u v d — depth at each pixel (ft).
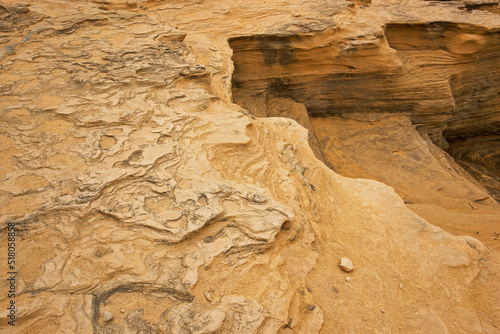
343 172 37.14
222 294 11.64
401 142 40.37
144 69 22.33
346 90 41.50
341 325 12.29
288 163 18.75
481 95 46.60
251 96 38.19
